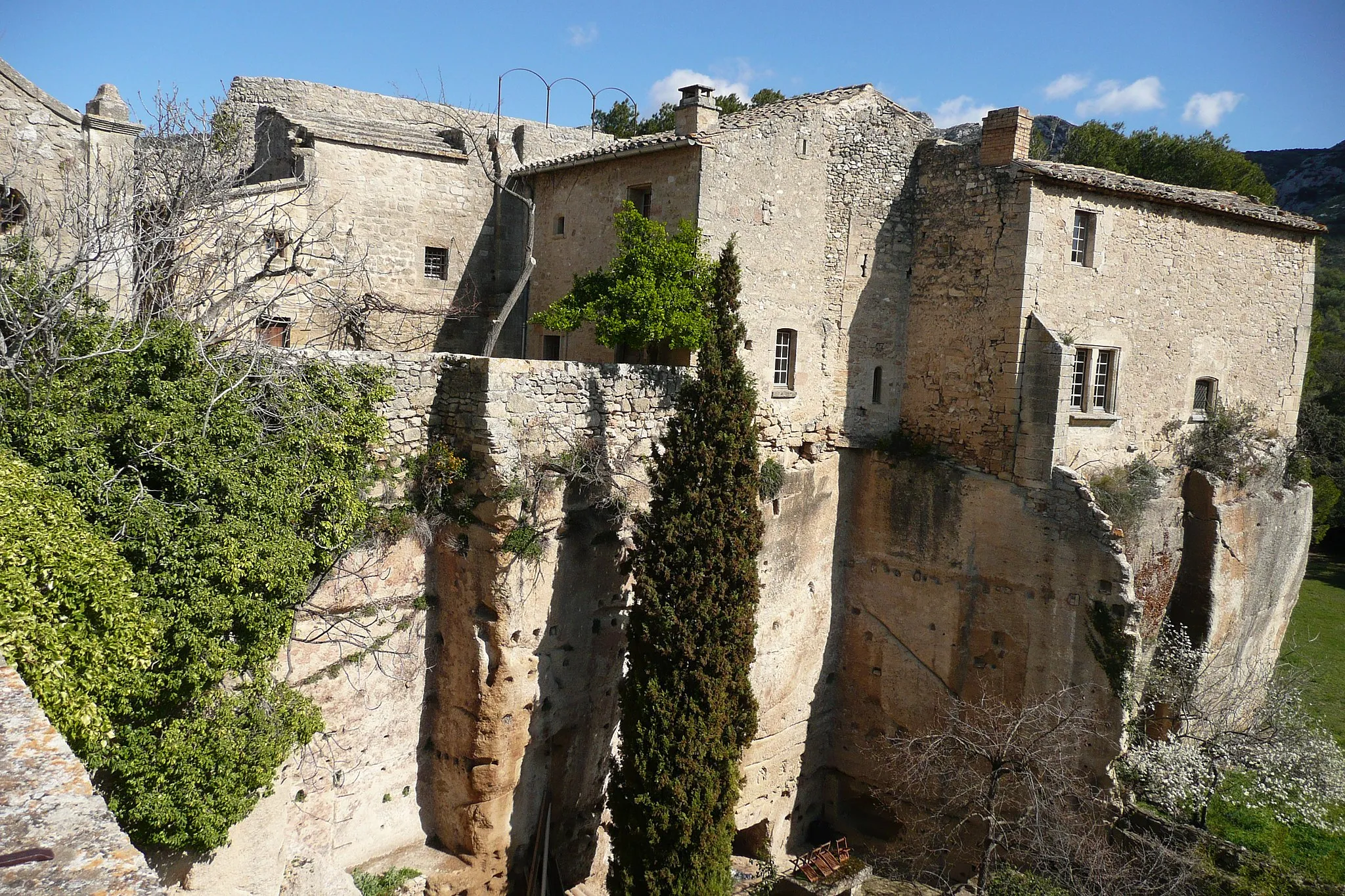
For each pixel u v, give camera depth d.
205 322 15.41
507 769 17.23
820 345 22.09
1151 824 19.34
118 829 4.80
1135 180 22.14
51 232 15.34
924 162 22.48
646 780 16.36
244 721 12.60
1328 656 33.72
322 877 15.20
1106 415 21.45
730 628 16.73
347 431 14.68
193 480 11.91
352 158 22.61
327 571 15.16
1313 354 48.66
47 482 10.61
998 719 19.78
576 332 22.59
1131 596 18.73
